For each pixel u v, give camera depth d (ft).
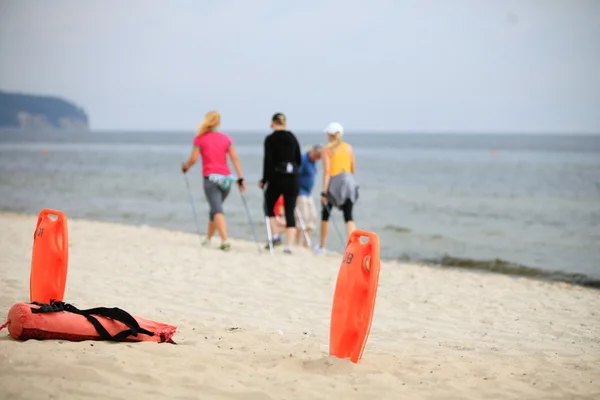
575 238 111.55
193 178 239.71
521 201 175.32
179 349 33.30
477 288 63.21
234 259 69.36
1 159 394.11
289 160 74.33
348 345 33.27
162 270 61.77
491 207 160.04
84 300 47.19
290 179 74.59
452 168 346.13
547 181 253.44
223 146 74.84
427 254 94.17
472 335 44.55
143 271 60.85
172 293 52.90
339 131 73.31
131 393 26.81
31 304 33.68
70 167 309.42
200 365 30.91
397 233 114.73
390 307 53.31
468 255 93.66
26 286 49.42
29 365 29.09
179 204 152.97
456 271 76.54
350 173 74.02
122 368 29.45
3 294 46.52
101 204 149.89
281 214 83.56
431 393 29.73
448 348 40.09
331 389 29.01
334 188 73.00
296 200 79.00
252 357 33.91
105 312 34.45
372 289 31.96
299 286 58.34
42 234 39.37
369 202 169.89
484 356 38.22
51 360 29.58
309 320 46.78
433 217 139.54
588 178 270.67
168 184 209.97
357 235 33.81
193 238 90.02
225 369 31.07
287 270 65.10
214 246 80.23
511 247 101.40
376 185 228.22
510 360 37.17
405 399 28.48
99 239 81.25
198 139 75.10
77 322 33.47
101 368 29.32
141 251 71.72
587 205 165.37
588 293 63.77
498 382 31.96
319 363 32.22
